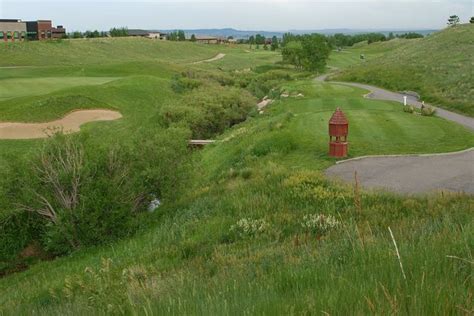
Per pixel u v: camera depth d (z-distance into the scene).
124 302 6.07
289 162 21.05
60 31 141.50
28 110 43.09
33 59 94.62
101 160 20.11
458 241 5.23
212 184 21.09
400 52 87.69
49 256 19.38
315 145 23.58
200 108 47.03
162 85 61.06
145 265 11.67
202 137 44.88
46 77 68.75
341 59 128.38
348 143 23.56
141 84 58.03
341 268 5.34
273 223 13.44
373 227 10.37
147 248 14.09
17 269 18.50
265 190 16.62
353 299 3.75
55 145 19.30
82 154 19.23
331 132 21.23
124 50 125.12
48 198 18.78
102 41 127.62
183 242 13.22
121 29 172.25
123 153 20.70
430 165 19.45
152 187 20.80
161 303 5.02
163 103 50.19
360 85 66.38
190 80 66.19
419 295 3.56
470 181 16.95
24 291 13.17
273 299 4.34
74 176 18.59
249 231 12.98
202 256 11.80
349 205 14.02
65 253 18.89
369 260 5.35
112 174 20.38
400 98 50.12
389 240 6.61
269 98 59.47
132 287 7.41
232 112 49.78
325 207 14.08
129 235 18.50
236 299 4.56
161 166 20.50
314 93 53.84
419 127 27.47
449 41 79.44
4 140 36.88
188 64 109.06
